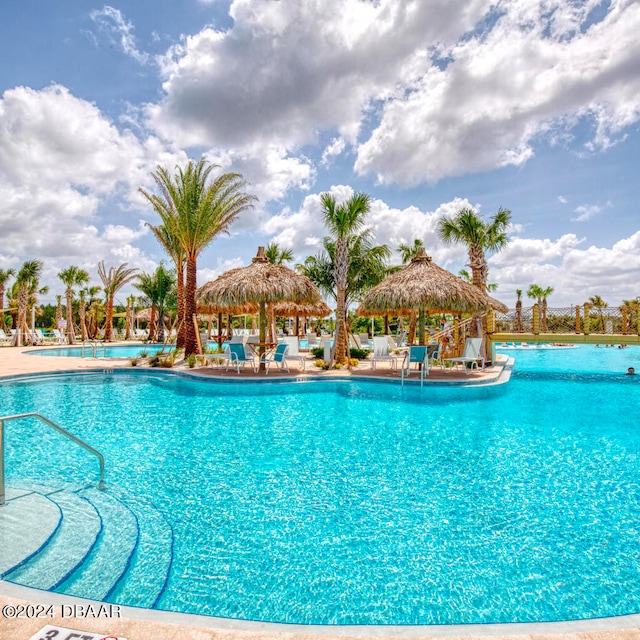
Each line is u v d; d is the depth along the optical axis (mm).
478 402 9188
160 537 3352
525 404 8953
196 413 8078
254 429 6836
